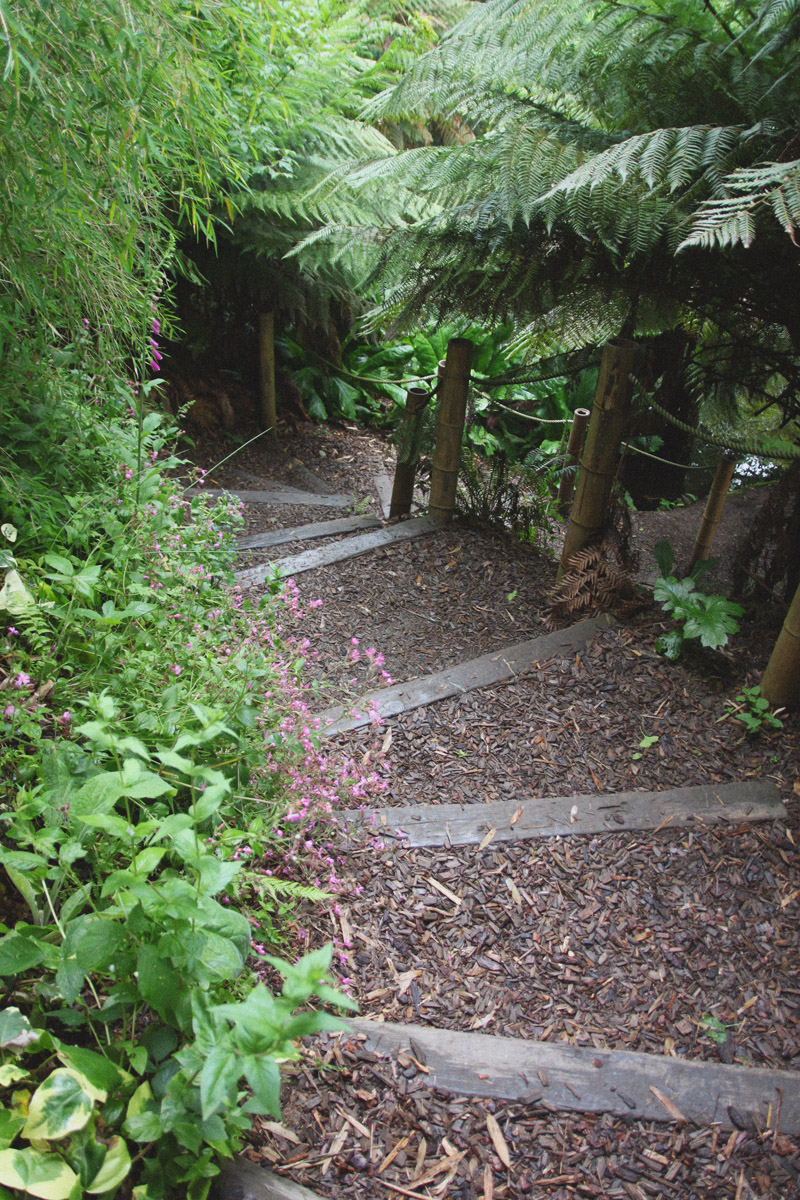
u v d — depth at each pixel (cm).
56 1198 120
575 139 316
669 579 308
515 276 324
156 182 255
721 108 294
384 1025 174
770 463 563
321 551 384
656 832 231
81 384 279
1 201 188
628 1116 161
